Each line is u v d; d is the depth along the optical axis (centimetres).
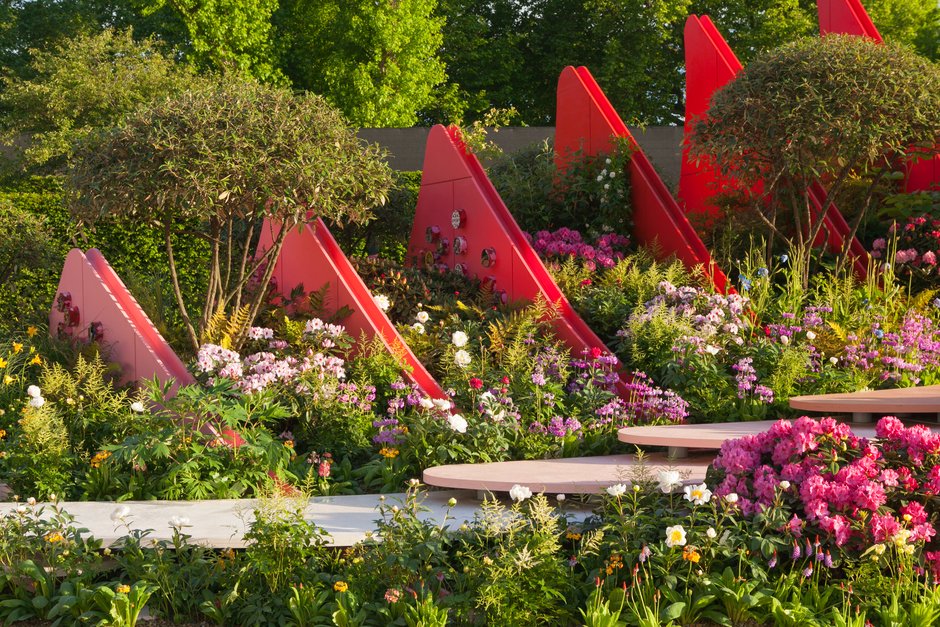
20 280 968
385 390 636
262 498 398
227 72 700
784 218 970
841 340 729
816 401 596
